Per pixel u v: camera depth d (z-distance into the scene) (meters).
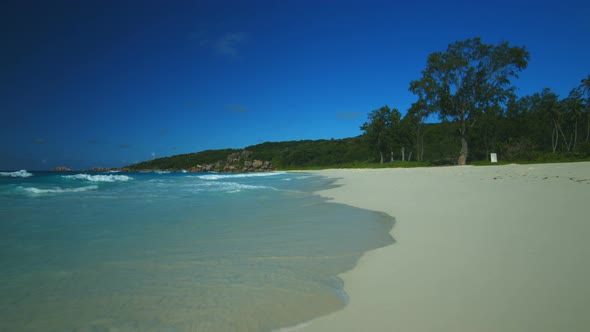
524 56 34.91
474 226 5.29
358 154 89.94
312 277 3.46
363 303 2.77
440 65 37.41
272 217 7.22
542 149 55.81
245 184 19.55
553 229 4.75
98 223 6.48
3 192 12.28
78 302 2.88
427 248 4.27
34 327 2.46
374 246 4.62
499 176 15.34
